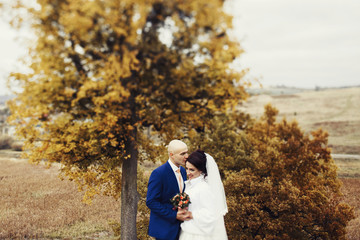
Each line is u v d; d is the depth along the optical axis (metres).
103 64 3.81
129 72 3.75
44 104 3.87
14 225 10.03
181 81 4.12
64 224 10.52
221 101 4.64
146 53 3.79
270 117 11.23
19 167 21.25
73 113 4.24
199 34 3.68
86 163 5.39
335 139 39.75
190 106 4.92
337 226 7.50
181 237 3.89
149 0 3.41
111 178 5.94
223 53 3.65
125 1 3.30
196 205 3.83
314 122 52.53
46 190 14.85
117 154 5.15
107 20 3.34
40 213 11.46
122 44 3.66
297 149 9.15
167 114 4.93
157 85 4.19
